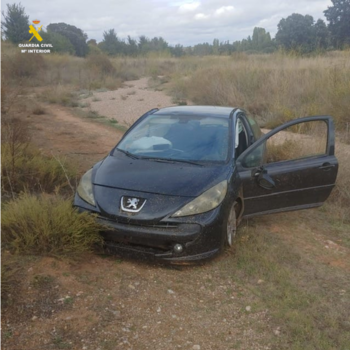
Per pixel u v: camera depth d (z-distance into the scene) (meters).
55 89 18.03
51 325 2.98
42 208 4.07
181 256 3.81
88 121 12.59
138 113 14.37
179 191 3.96
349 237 5.19
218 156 4.64
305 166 4.84
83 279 3.59
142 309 3.33
